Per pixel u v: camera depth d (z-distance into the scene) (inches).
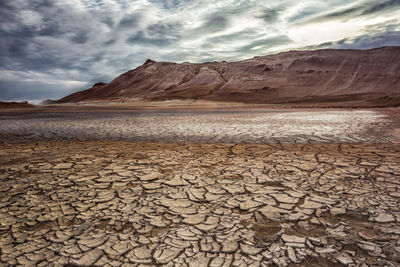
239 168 177.9
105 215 110.0
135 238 92.2
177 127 438.3
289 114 741.3
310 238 90.3
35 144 290.2
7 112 1117.1
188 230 97.1
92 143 293.0
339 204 117.0
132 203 122.0
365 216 105.5
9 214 111.9
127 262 79.1
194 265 77.2
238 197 127.3
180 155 223.0
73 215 110.3
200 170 174.4
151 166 186.4
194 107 1550.2
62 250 85.4
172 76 4955.7
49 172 173.2
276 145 265.3
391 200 120.2
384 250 82.7
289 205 117.0
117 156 221.3
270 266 76.3
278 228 97.5
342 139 294.0
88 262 79.2
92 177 161.3
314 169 172.2
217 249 85.0
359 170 167.9
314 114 727.1
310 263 77.4
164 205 119.3
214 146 265.3
